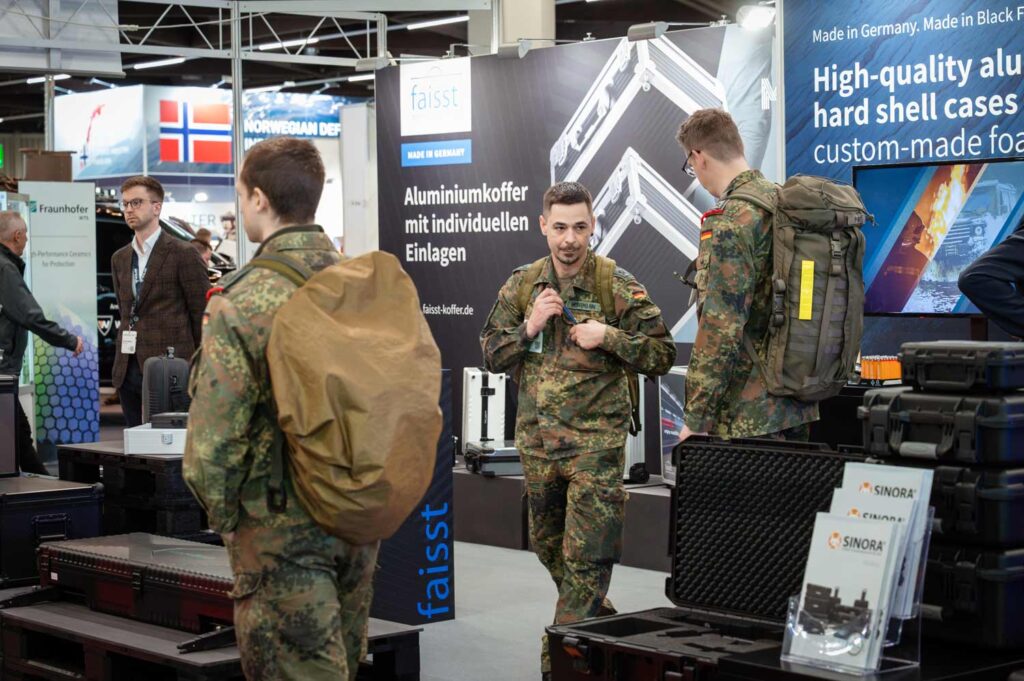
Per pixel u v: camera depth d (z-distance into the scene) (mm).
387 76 8500
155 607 3672
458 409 8148
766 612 2539
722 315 3238
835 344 3270
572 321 3883
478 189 8109
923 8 5328
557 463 3883
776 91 5688
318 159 2639
